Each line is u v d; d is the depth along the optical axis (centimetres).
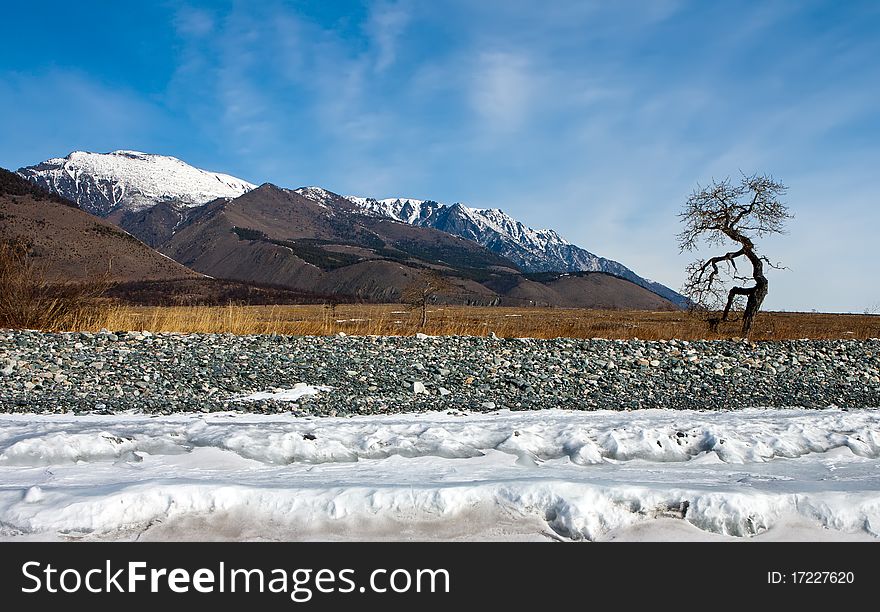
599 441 789
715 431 823
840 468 722
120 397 1052
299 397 1093
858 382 1414
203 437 769
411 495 587
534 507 588
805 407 1132
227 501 576
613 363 1479
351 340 1631
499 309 8794
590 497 591
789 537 572
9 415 921
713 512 583
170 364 1291
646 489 599
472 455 753
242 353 1411
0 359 1241
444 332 2203
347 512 574
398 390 1169
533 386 1246
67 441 711
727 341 1825
